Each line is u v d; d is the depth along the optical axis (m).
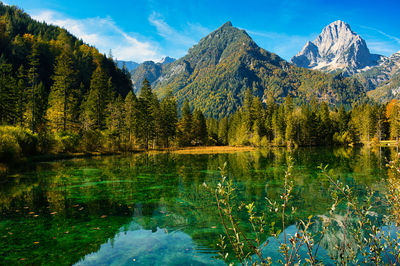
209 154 37.28
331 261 4.59
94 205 9.29
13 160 20.30
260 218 2.81
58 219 7.67
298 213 8.04
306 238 2.57
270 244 5.71
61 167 20.03
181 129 62.91
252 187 12.41
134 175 16.42
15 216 7.92
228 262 4.97
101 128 46.44
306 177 15.14
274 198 10.19
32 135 25.84
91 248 5.66
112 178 15.23
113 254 5.35
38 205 9.23
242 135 64.06
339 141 62.00
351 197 2.91
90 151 33.88
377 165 20.64
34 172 17.38
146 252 5.47
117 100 51.88
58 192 11.42
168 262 5.00
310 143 62.84
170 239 6.20
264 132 64.25
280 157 31.12
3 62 60.84
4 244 5.83
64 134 32.00
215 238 6.25
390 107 70.19
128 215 8.12
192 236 6.37
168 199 10.22
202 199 10.22
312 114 65.69
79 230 6.79
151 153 38.84
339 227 6.54
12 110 37.53
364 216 2.91
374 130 66.81
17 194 10.98
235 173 17.31
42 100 41.16
